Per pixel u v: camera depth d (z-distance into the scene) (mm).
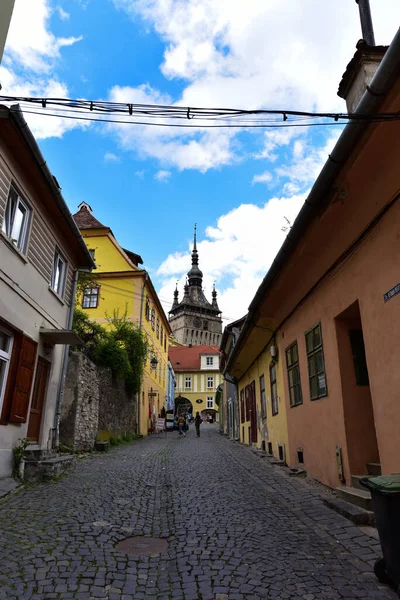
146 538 5363
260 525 5770
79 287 20422
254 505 6930
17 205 8781
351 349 7500
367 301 6281
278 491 7980
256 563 4398
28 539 4930
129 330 23344
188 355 72500
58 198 9836
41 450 9734
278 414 12273
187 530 5609
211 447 18141
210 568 4293
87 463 11664
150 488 8461
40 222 9992
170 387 47656
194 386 67125
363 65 7688
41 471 8617
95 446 15633
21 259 9016
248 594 3703
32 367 9492
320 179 5855
